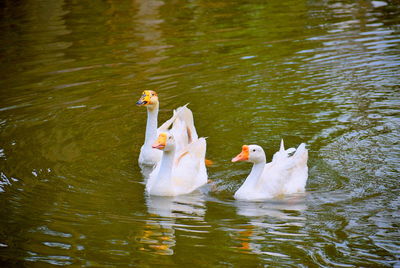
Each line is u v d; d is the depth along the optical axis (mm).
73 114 15086
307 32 20922
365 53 18484
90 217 10047
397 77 16547
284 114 14641
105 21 23406
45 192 11086
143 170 12422
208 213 10289
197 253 8773
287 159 11492
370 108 14680
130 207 10539
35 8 25859
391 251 8703
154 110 12828
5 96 16281
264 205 10586
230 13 24203
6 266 8445
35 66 18484
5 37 21562
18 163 12422
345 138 13172
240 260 8547
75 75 17688
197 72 17609
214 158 12773
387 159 12094
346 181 11312
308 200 10656
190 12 24656
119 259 8617
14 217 10000
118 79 17219
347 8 24203
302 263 8453
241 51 19266
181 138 13156
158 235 9375
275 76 17125
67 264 8469
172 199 11016
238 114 14805
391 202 10375
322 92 15852
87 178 11828
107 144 13492
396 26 21016
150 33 21609
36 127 14359
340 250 8773
